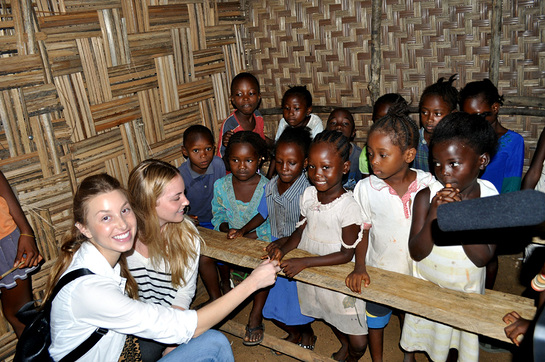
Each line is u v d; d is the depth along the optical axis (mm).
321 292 2508
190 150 3223
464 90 2990
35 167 2873
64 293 1764
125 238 1854
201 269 2945
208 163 3299
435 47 3715
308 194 2514
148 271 2279
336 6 3977
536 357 753
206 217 3607
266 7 4285
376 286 2049
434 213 1939
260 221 2939
